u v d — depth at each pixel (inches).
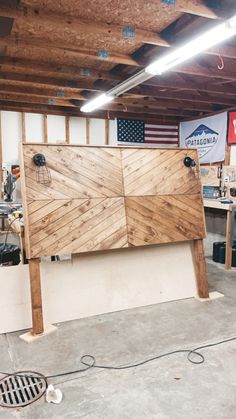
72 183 117.0
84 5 112.7
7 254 137.9
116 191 123.8
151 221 129.0
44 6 112.8
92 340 105.4
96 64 173.3
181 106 256.4
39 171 112.2
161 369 89.7
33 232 108.7
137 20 124.2
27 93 213.5
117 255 130.3
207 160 278.4
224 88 207.5
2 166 261.4
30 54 158.2
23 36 135.7
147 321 119.3
